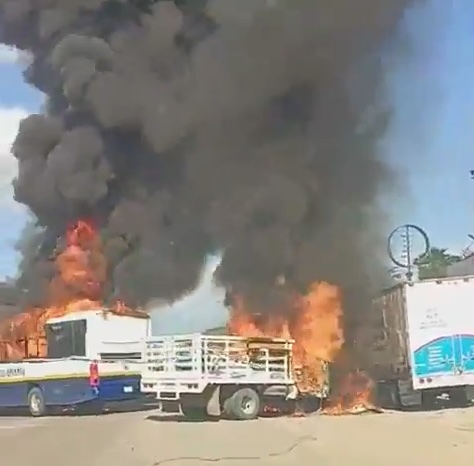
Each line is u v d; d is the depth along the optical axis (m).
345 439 15.02
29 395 23.58
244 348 20.50
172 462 12.26
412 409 22.36
